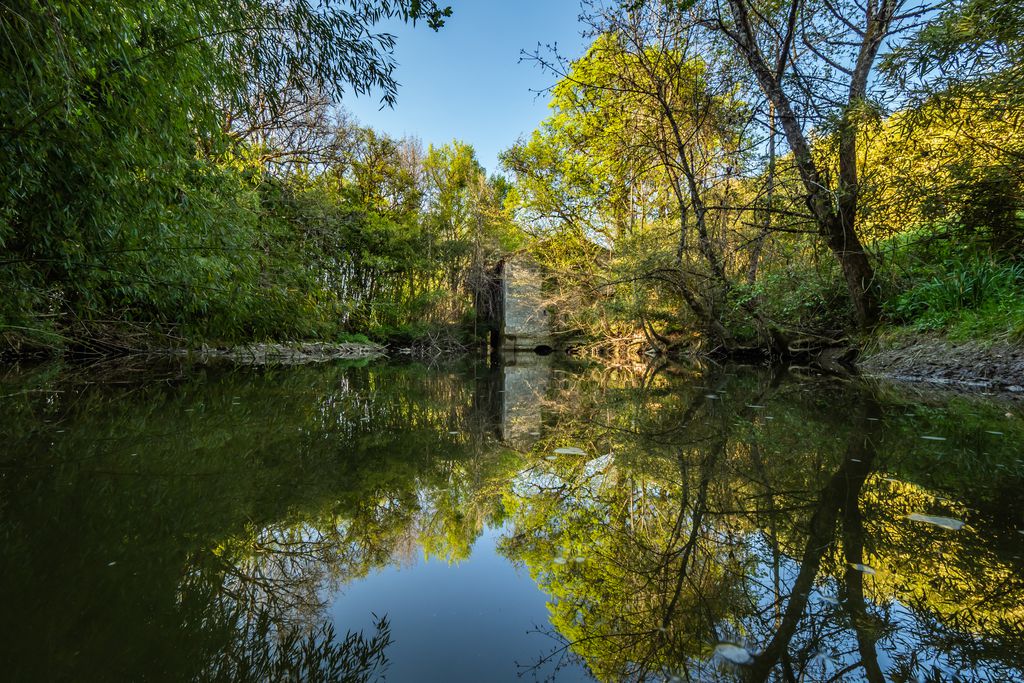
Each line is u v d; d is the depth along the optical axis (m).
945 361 4.69
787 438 2.47
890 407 3.30
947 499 1.53
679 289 7.49
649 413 3.55
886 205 4.85
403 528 1.45
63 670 0.76
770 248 6.43
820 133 4.80
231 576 1.12
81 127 2.63
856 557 1.17
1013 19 3.44
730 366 7.69
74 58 2.37
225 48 3.41
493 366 10.09
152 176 3.21
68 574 1.06
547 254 14.79
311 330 5.76
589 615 1.01
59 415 2.90
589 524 1.50
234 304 4.53
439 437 2.78
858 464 1.95
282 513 1.50
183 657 0.81
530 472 2.09
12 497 1.51
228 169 5.52
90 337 6.77
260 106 8.89
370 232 13.76
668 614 1.00
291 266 5.27
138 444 2.26
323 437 2.63
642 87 6.52
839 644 0.87
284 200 8.28
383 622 0.99
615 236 10.91
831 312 6.75
